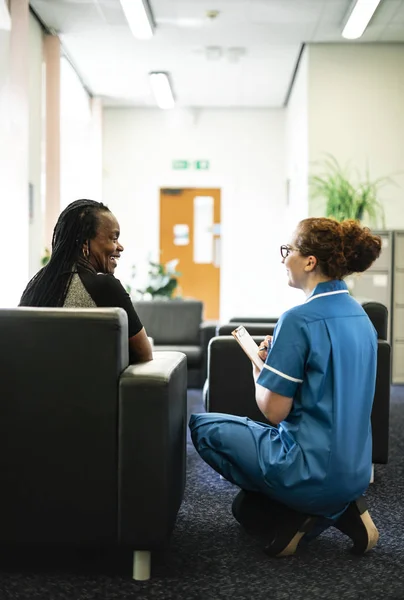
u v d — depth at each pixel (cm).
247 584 171
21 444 170
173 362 190
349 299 189
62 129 797
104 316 167
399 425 381
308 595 165
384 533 210
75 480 169
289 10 523
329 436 178
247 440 192
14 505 170
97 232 194
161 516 167
